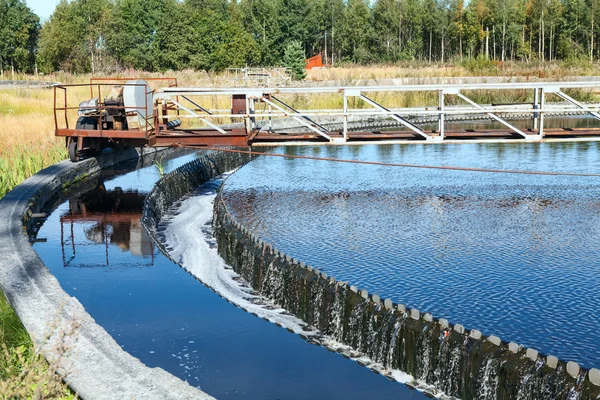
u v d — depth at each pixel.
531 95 42.69
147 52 64.75
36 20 70.69
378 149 28.58
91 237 13.98
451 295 11.59
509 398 7.51
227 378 8.59
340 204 18.34
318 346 9.68
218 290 11.69
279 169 24.19
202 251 14.09
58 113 29.59
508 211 17.20
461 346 8.17
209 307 10.82
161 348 9.32
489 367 7.78
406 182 21.28
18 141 22.33
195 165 21.55
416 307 11.13
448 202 18.36
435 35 94.25
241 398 8.12
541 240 14.59
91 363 6.88
